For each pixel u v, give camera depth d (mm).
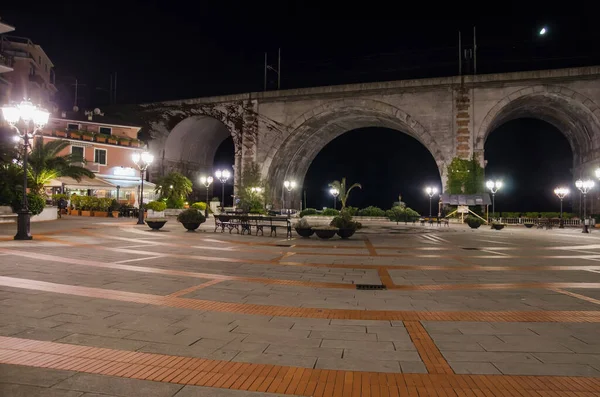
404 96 41625
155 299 6594
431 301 6898
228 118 47281
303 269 10172
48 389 3391
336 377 3779
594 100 36375
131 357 4145
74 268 9242
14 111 14797
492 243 18797
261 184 45062
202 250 13562
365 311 6180
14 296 6477
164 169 49625
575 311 6262
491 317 5887
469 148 39406
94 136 41625
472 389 3580
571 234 27578
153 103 49344
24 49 47031
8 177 23781
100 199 34656
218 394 3402
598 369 4023
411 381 3721
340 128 52406
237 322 5457
